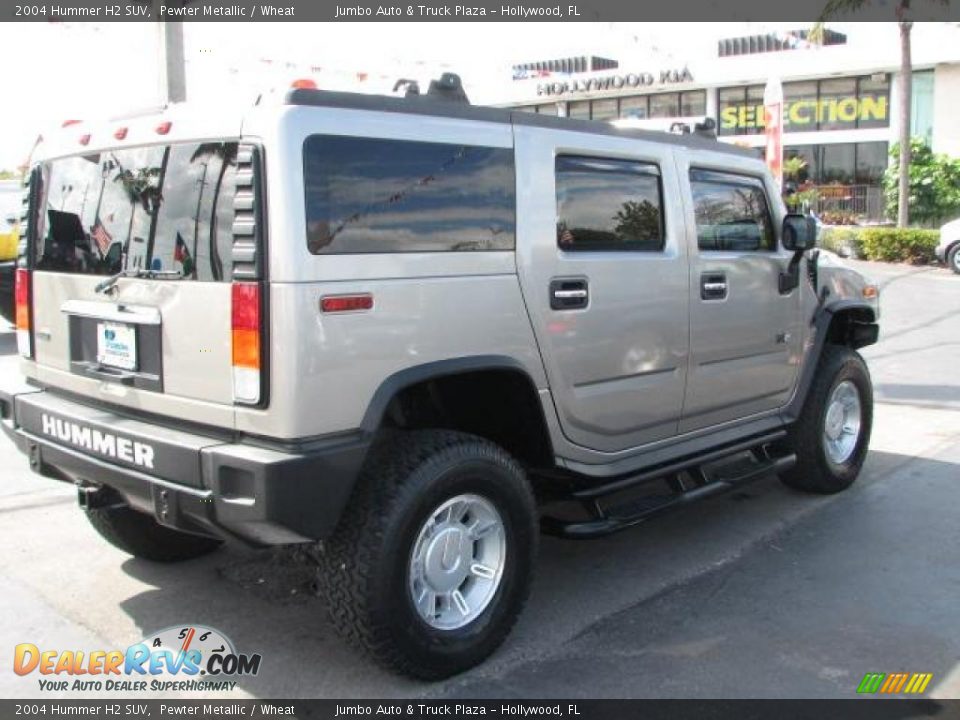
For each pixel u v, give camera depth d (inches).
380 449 134.1
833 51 1093.1
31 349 163.9
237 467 118.6
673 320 175.5
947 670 140.7
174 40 359.6
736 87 1192.8
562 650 147.1
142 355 137.5
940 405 331.6
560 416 155.9
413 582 131.6
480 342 140.6
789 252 209.0
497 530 142.2
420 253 132.5
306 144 120.5
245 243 119.7
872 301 240.2
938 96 1056.2
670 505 174.1
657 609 162.6
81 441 141.9
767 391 204.7
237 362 121.3
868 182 1131.9
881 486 236.4
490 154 143.2
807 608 162.9
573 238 157.3
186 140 130.3
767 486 236.7
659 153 175.0
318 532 120.9
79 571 177.0
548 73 1302.9
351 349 123.7
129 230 139.6
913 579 175.8
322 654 145.1
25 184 166.7
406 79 141.4
